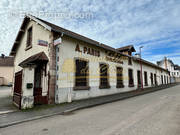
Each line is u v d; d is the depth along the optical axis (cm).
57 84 700
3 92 1488
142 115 466
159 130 323
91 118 452
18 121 427
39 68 771
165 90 1521
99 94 983
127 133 310
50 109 581
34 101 649
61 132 334
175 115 454
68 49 790
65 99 733
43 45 714
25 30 1059
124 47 1620
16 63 1234
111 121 409
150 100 805
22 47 1098
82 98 840
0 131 358
